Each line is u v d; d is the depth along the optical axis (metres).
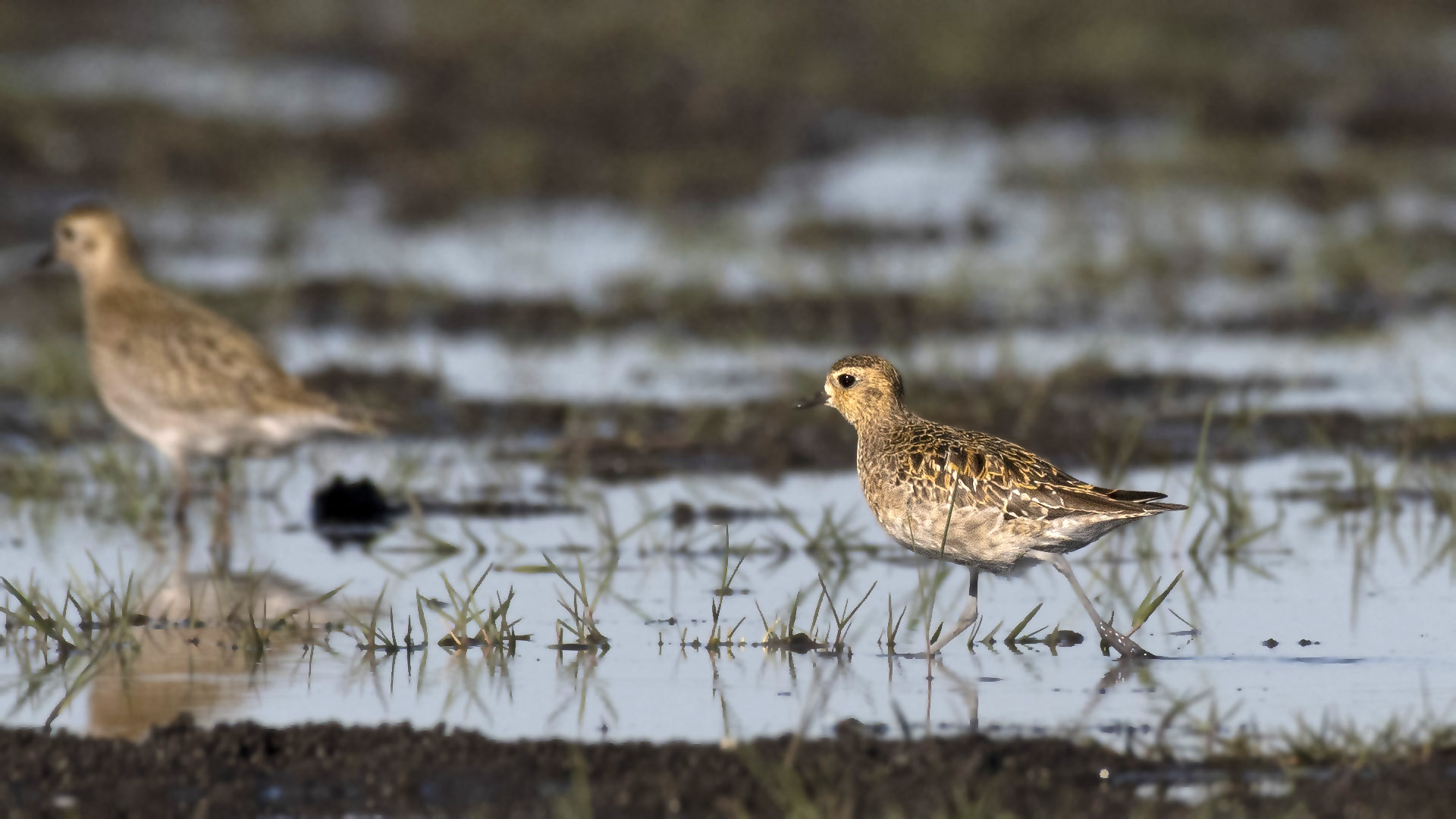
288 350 19.91
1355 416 16.41
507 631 10.63
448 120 34.09
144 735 8.82
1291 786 7.96
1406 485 14.55
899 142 34.75
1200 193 29.27
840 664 10.15
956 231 26.89
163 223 27.53
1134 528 13.35
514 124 33.91
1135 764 8.24
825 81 37.09
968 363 18.94
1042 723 8.97
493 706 9.35
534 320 21.39
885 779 7.98
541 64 37.78
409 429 16.86
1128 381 17.83
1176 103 36.41
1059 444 15.77
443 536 13.40
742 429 16.31
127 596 10.65
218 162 31.22
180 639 10.70
